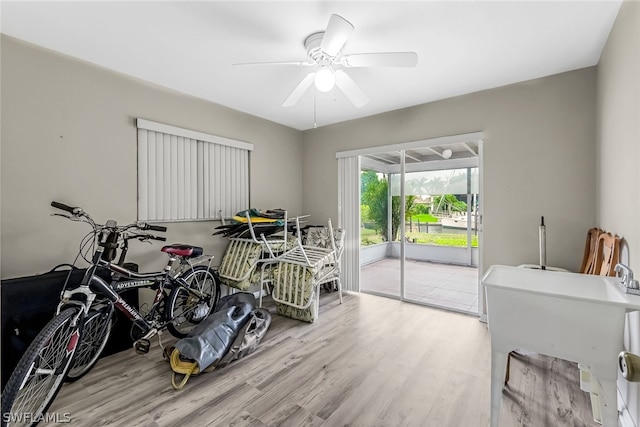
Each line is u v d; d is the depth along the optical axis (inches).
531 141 105.6
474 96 116.6
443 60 91.4
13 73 78.7
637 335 57.1
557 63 93.4
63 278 77.3
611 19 70.5
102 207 95.7
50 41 80.7
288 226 143.9
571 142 98.5
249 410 64.8
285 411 64.4
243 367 82.3
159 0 64.1
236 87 111.5
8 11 67.4
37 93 82.7
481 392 71.1
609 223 76.7
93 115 93.4
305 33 76.9
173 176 114.4
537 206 104.9
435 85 110.0
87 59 90.5
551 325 44.9
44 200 84.3
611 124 74.4
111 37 78.6
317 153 167.8
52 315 74.9
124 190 100.8
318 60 79.2
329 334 103.8
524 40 80.2
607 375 41.6
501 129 111.3
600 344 41.7
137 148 104.0
